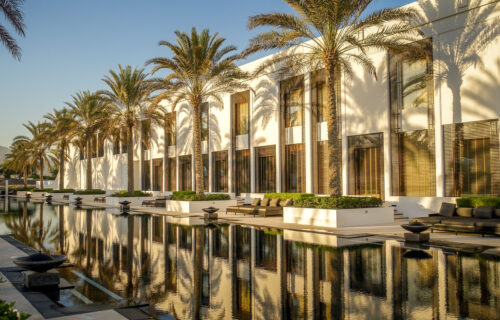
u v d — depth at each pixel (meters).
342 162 20.77
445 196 16.69
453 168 16.53
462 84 16.19
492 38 15.34
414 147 18.09
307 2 15.29
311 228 15.09
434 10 17.06
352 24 16.19
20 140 56.28
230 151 28.36
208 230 15.29
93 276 7.97
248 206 22.14
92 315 5.47
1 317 3.62
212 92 24.22
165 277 7.83
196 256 10.02
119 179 44.84
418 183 17.84
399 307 5.71
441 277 7.43
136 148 41.56
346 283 7.13
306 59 21.30
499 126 15.12
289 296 6.43
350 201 15.62
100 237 13.69
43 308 5.76
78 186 58.38
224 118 29.06
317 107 22.69
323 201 15.90
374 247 10.87
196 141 24.08
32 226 17.34
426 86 17.69
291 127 24.06
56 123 45.00
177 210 24.58
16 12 12.41
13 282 7.48
